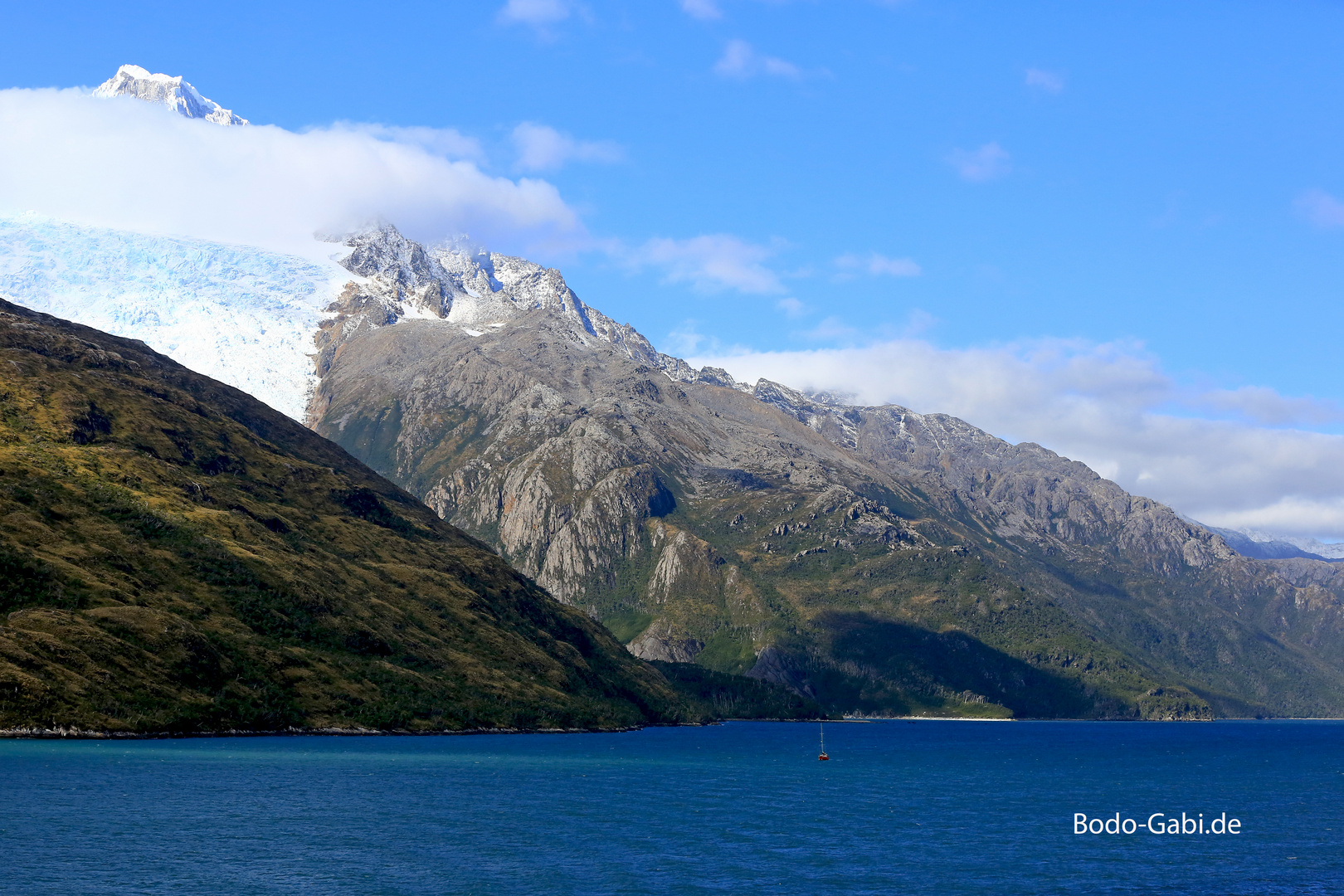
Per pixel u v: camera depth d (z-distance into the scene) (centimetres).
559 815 16838
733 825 16488
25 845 12781
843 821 17200
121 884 11438
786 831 16012
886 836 15825
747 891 12238
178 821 14538
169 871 12012
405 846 13875
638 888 12225
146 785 16925
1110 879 13238
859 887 12562
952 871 13462
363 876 12306
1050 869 13662
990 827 16975
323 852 13312
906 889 12544
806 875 13050
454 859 13275
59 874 11681
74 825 13862
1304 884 13050
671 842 14825
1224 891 12675
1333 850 15312
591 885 12275
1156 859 14475
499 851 13825
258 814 15338
